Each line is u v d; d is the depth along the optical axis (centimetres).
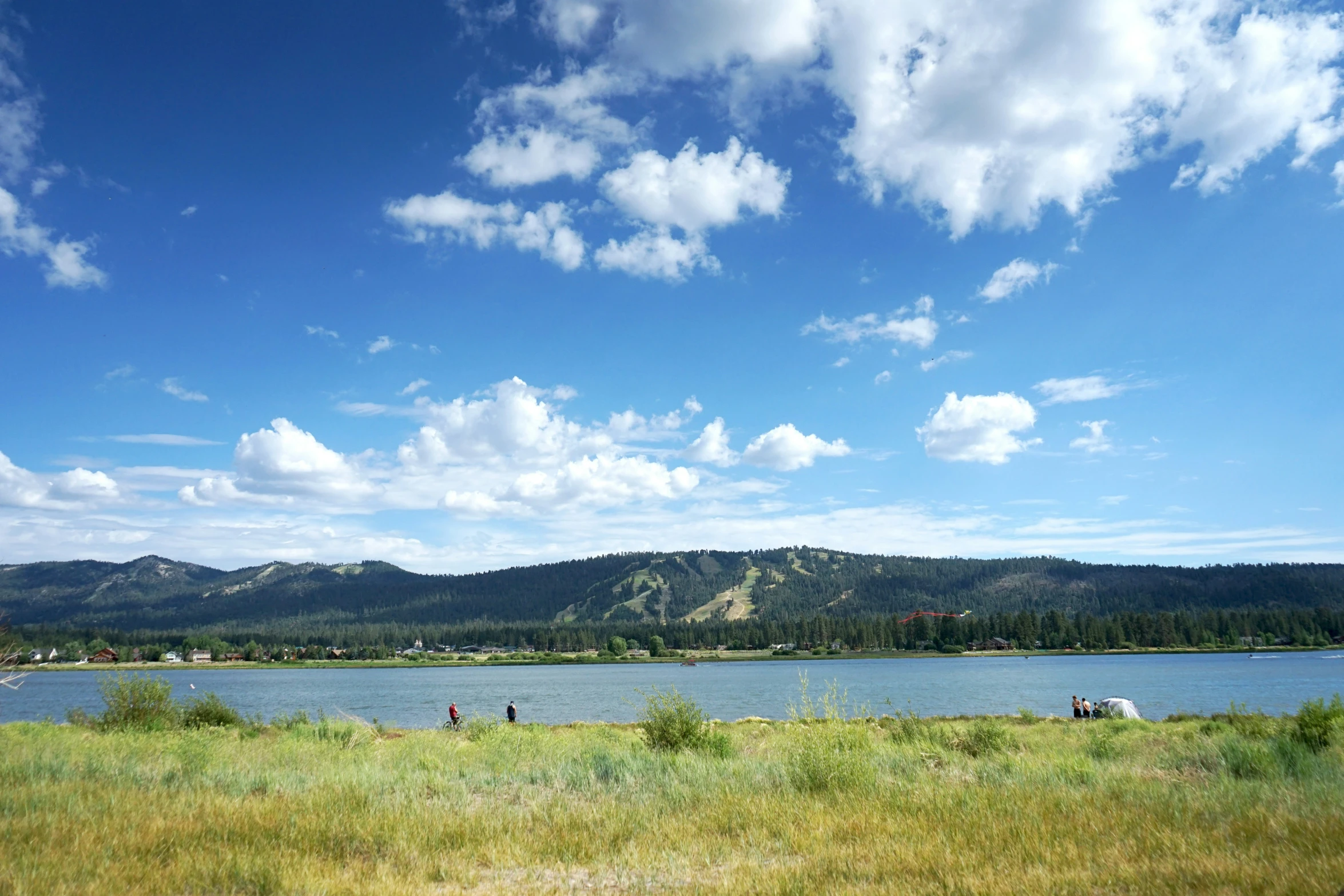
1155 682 10169
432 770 1605
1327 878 675
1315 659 18338
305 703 8288
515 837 948
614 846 919
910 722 2425
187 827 902
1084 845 841
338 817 988
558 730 3806
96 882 680
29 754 1431
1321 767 1393
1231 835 863
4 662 1717
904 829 944
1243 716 3212
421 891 704
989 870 743
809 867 778
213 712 2788
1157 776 1406
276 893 690
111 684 2450
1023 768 1424
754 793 1236
